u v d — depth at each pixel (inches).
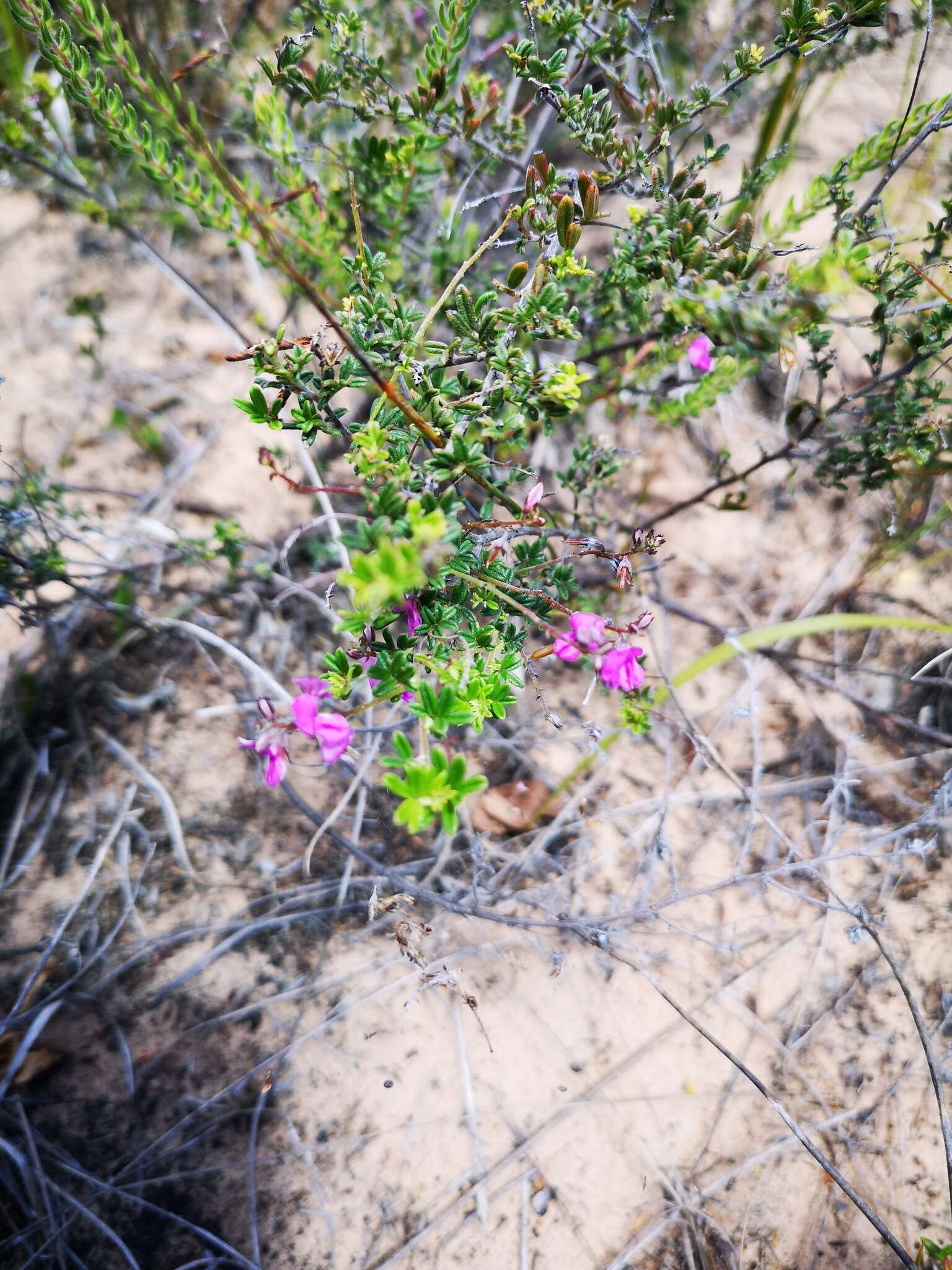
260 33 15.1
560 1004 11.7
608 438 15.2
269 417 8.5
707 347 11.2
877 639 14.2
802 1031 11.6
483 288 13.4
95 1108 10.8
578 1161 10.9
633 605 14.5
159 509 14.6
